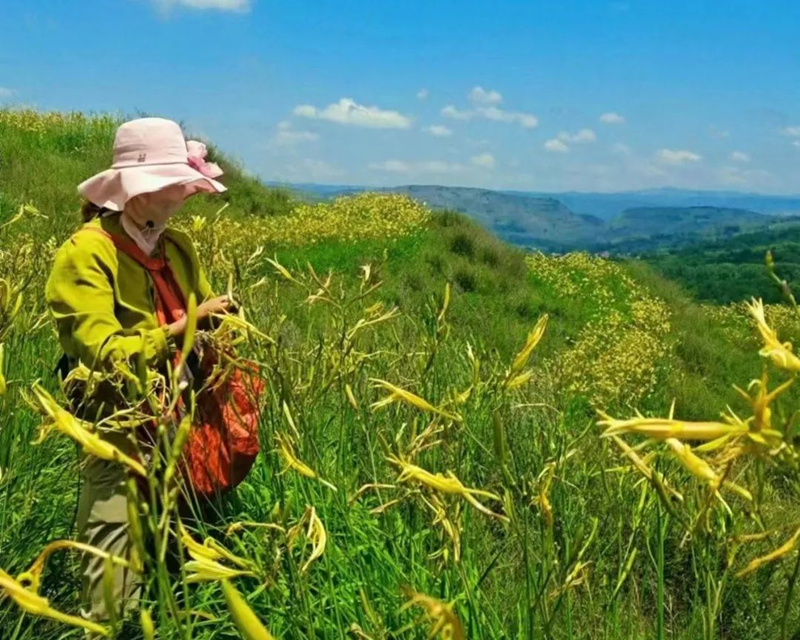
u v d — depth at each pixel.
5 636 2.34
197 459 2.61
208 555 1.59
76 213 7.73
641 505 2.27
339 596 2.56
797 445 1.18
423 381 2.81
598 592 2.63
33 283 3.76
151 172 2.52
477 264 13.39
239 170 17.69
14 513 2.86
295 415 2.43
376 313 2.80
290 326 3.59
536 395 3.78
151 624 1.22
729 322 14.55
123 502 2.44
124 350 2.35
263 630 0.99
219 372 2.47
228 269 3.79
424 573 2.59
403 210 15.62
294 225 13.48
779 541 3.15
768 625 2.96
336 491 2.66
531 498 1.91
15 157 13.92
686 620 2.96
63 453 3.37
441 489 1.71
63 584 2.74
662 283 16.72
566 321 12.02
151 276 2.60
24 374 3.42
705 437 1.20
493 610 2.42
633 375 7.60
